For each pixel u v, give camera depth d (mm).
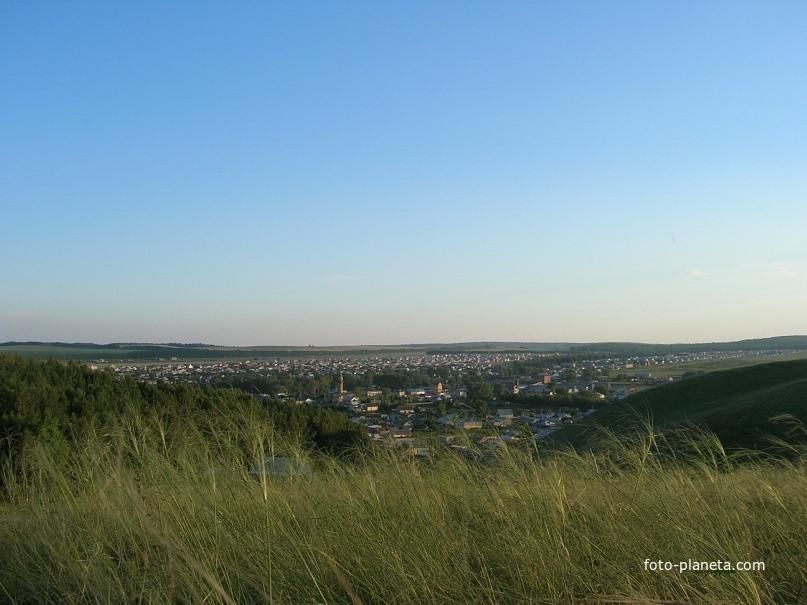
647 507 5148
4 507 5727
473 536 4801
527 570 4301
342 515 5027
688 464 6543
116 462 5594
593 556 4578
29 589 4262
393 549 4402
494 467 6031
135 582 4133
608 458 6395
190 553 4309
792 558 4609
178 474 5613
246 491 5430
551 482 5422
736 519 5039
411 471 6027
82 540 4664
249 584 4117
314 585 4133
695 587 4148
